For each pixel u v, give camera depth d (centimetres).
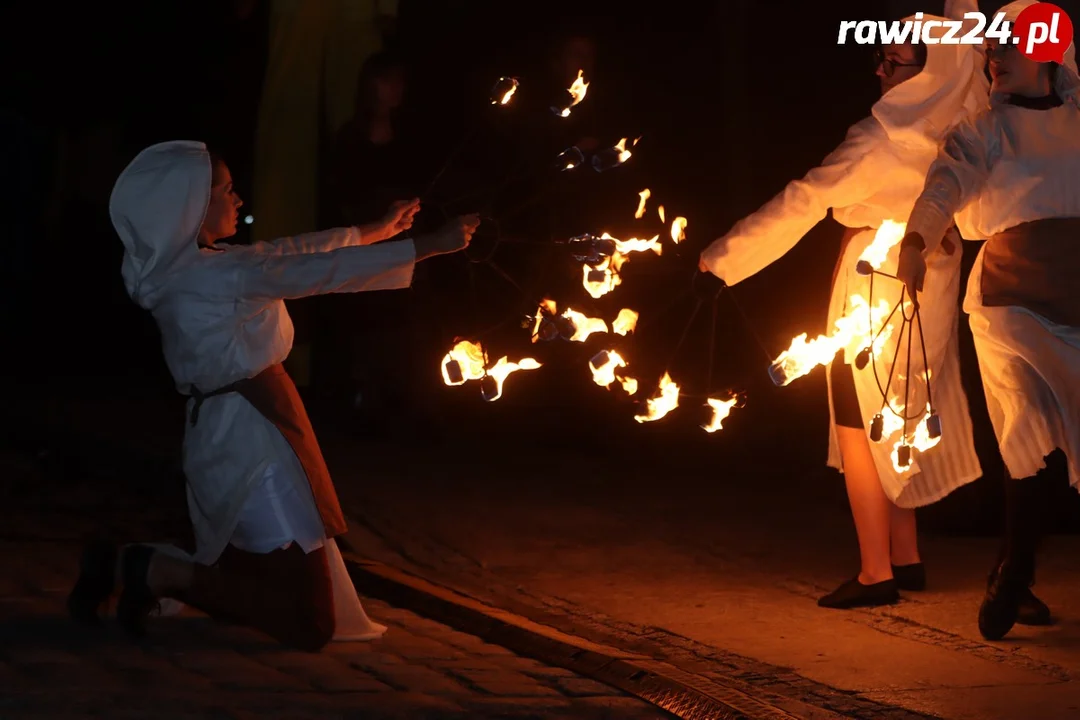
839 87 1435
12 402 1483
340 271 609
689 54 1540
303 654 620
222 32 1391
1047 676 612
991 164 663
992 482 905
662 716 548
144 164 619
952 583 782
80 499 1034
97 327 1925
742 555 859
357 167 1110
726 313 1411
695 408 1323
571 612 732
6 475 1132
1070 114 667
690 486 1074
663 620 713
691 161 1540
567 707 551
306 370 1177
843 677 610
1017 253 662
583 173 1065
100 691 552
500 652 636
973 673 615
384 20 1115
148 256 614
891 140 696
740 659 641
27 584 743
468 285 1205
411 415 1234
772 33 1474
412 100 1375
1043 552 851
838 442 738
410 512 959
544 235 1087
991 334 665
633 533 918
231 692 559
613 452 1212
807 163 1466
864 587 735
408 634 666
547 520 949
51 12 1706
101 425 1296
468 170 1127
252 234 1107
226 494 610
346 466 1113
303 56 1089
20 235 1833
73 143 1820
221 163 634
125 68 1689
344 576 645
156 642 630
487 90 1392
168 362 625
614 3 1514
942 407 717
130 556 596
